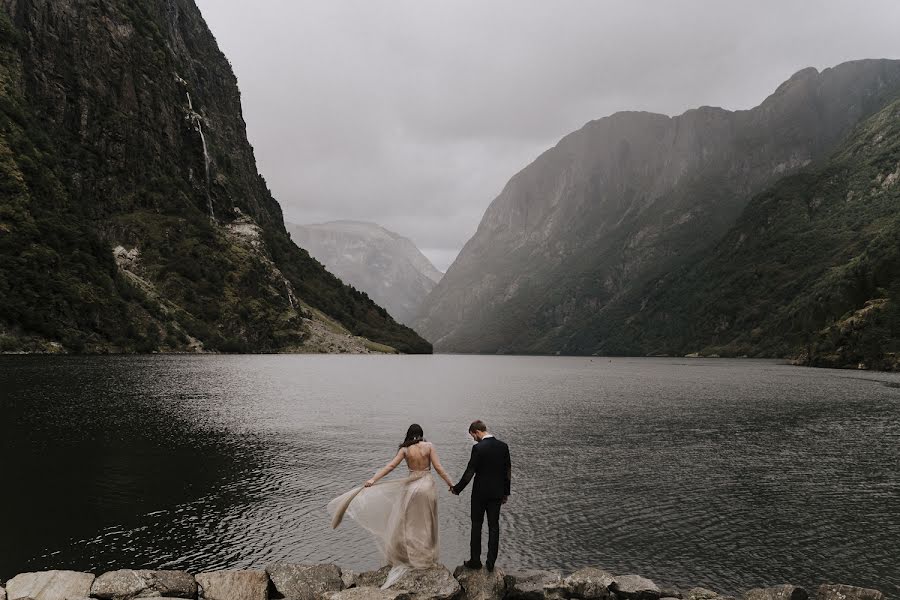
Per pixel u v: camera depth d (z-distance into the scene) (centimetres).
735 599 1156
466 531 1730
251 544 1555
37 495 1962
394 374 11562
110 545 1527
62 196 16100
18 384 5762
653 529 1756
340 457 2719
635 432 3775
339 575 1168
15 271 12581
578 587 1136
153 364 10338
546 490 2216
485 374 13600
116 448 2803
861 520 1858
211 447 2917
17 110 17150
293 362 14600
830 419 4550
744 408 5400
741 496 2139
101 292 14438
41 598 1037
